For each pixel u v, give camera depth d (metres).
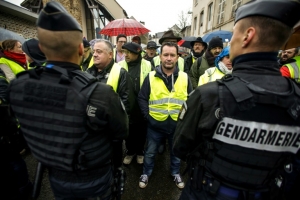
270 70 0.71
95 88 0.85
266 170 0.73
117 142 1.10
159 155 2.64
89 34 10.51
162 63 1.81
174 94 1.79
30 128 0.86
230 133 0.71
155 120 1.84
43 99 0.80
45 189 1.96
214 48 2.59
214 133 0.75
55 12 0.75
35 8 9.80
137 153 2.42
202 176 0.87
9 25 6.14
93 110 0.81
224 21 9.82
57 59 0.84
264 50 0.70
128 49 2.40
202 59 2.81
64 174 0.95
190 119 0.85
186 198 0.99
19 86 0.84
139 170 2.30
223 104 0.70
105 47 1.78
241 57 0.74
